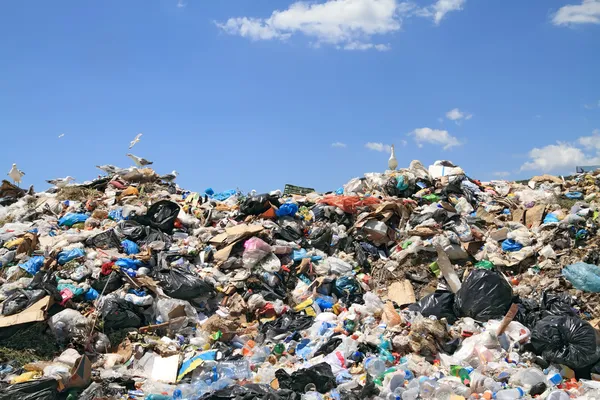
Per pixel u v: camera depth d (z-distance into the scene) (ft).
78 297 32.22
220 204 48.16
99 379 26.81
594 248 38.32
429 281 37.70
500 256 39.45
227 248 38.11
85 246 38.14
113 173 55.31
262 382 26.71
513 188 52.37
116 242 38.40
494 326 30.94
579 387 25.95
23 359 27.86
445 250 38.81
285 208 43.52
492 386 25.41
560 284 35.58
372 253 41.22
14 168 52.95
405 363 27.73
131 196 49.55
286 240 41.19
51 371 26.35
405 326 31.17
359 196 47.83
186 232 42.75
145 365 29.14
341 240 42.14
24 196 50.88
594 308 33.42
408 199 46.70
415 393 24.59
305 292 36.73
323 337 30.99
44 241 38.60
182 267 36.04
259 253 37.52
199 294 34.17
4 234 39.32
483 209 45.65
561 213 43.29
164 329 32.04
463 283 34.06
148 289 33.58
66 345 29.43
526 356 28.81
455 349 29.66
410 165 53.31
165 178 55.62
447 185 49.44
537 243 39.75
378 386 25.80
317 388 25.80
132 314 31.55
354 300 36.73
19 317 28.91
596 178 53.93
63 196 49.32
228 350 30.17
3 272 35.29
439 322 30.19
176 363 28.60
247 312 34.45
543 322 29.01
